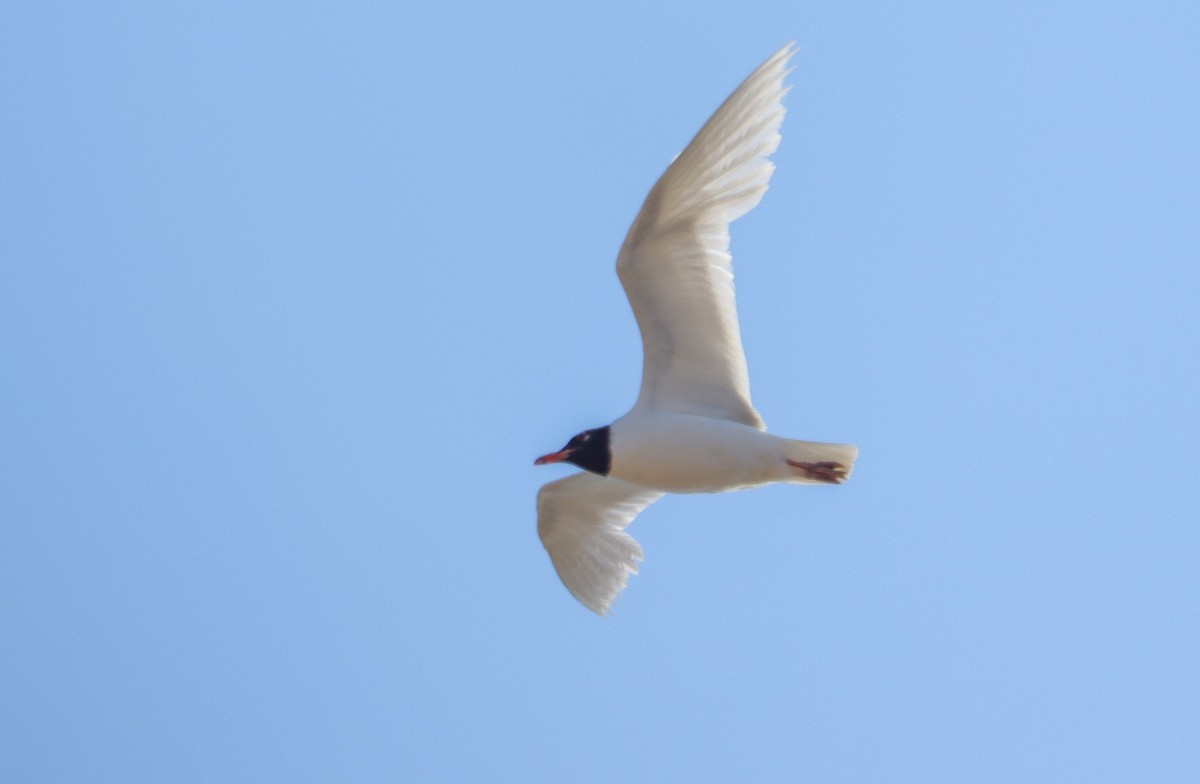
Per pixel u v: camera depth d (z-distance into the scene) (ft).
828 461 44.60
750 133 43.16
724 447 44.55
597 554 52.95
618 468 45.60
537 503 52.42
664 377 46.34
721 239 44.45
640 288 45.03
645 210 43.52
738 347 45.57
